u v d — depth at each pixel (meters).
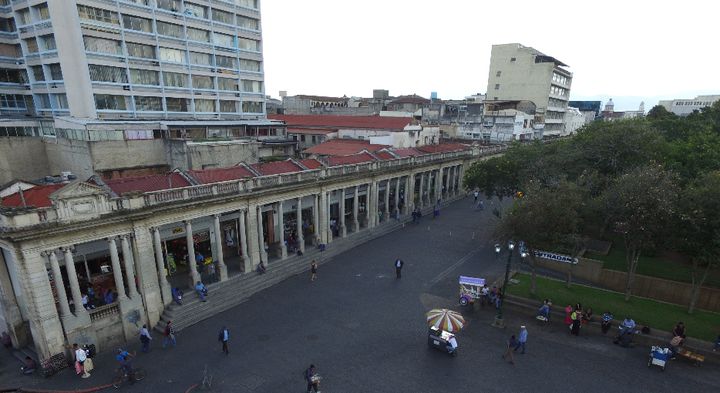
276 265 32.41
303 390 18.89
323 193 36.56
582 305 26.78
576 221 26.45
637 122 41.88
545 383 19.55
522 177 41.16
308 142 68.56
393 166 45.00
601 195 30.50
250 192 29.83
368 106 104.38
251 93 63.78
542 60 93.31
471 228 45.22
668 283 27.80
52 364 20.20
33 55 46.50
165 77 51.09
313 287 30.05
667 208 23.91
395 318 25.64
